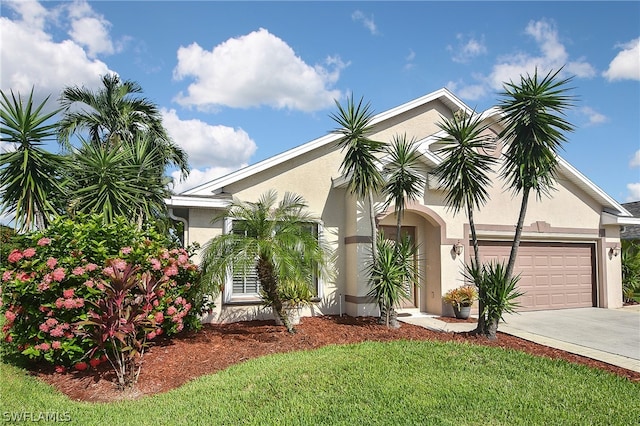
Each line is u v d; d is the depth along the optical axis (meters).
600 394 7.15
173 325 9.62
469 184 10.91
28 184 9.66
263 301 12.20
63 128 14.09
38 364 8.72
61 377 8.15
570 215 16.69
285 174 13.35
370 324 12.05
